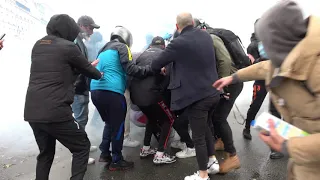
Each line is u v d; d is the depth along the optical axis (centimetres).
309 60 109
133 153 383
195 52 267
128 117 407
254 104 410
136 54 394
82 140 259
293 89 119
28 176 319
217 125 314
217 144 380
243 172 316
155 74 326
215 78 278
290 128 126
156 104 330
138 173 322
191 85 271
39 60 244
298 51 111
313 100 115
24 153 388
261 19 125
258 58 383
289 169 151
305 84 115
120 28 342
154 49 346
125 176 316
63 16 256
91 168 338
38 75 241
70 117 246
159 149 344
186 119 342
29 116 238
